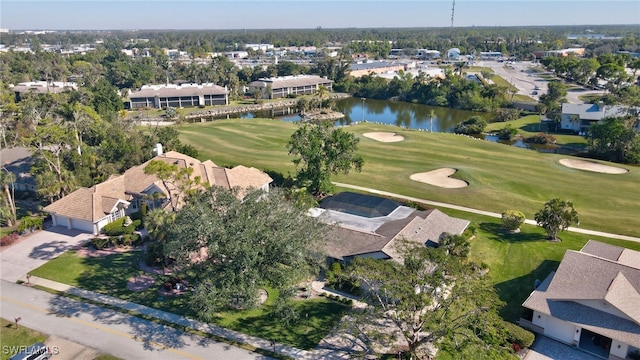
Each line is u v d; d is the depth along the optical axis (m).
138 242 56.41
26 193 73.62
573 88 190.75
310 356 36.66
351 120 152.25
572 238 56.72
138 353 37.16
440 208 67.19
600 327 36.31
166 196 61.44
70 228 61.34
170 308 43.41
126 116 135.00
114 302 44.41
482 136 124.31
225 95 174.00
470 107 167.12
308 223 42.09
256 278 36.94
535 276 48.06
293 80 199.00
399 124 144.50
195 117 154.25
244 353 37.09
